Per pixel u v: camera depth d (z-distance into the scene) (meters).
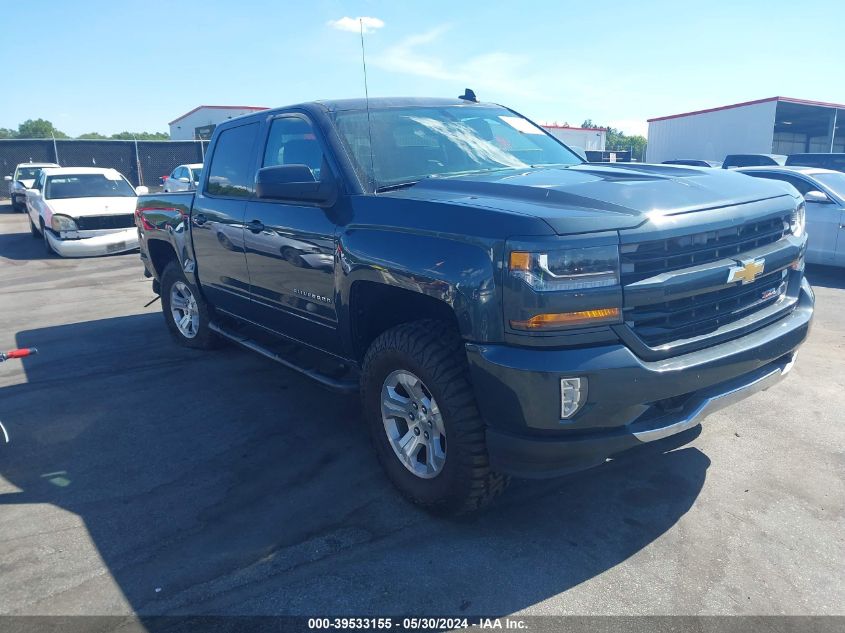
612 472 3.83
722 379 3.08
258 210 4.48
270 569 3.05
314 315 4.05
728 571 2.94
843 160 15.13
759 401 4.77
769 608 2.71
